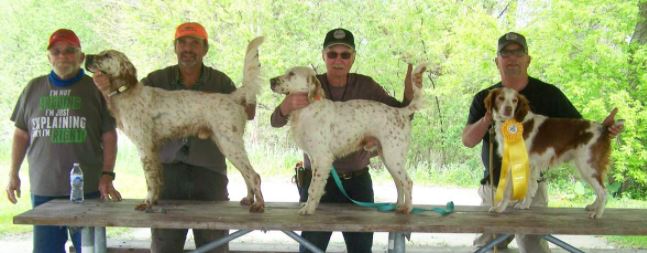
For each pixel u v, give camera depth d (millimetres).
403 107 3449
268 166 11180
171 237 3891
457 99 11789
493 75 10469
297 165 4020
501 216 3227
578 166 3373
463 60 10391
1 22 14172
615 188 9117
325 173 3191
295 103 3154
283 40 12141
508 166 3344
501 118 3412
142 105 3236
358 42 12477
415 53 12391
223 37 12180
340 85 3883
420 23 12234
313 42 12039
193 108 3297
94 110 3787
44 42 14117
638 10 9109
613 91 9242
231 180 9984
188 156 3748
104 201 3561
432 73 12461
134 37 12836
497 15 11734
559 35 9273
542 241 4449
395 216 3164
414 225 2934
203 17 12141
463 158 12203
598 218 3197
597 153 3309
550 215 3277
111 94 3211
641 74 9156
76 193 3578
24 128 3877
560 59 9117
